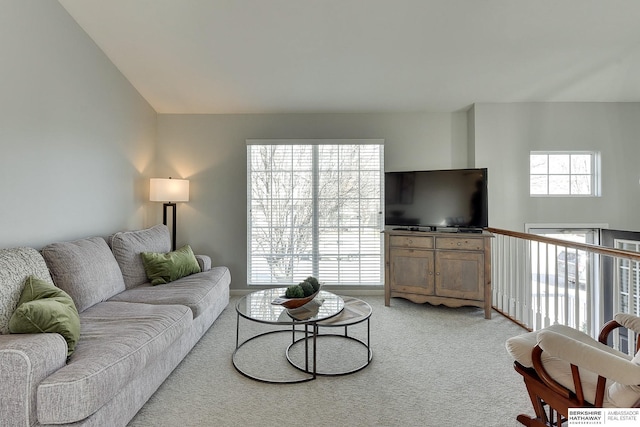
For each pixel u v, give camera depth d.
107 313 2.11
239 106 3.95
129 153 3.53
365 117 4.08
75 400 1.30
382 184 4.07
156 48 3.03
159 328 1.92
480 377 2.17
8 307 1.65
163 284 2.88
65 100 2.61
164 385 2.07
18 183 2.19
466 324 3.11
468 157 4.02
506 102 3.85
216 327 3.03
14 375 1.26
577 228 3.82
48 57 2.43
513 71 3.27
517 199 3.84
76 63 2.73
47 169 2.44
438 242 3.43
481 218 3.40
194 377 2.17
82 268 2.26
